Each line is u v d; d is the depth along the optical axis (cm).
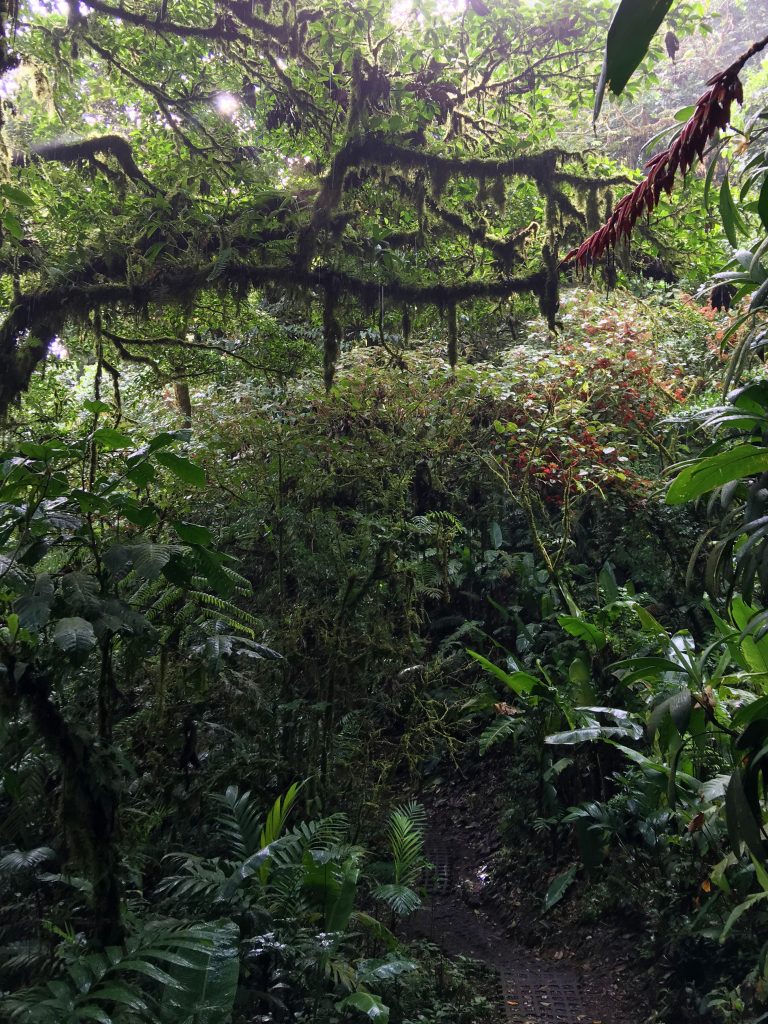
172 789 452
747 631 276
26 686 269
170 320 606
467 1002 395
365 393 621
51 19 599
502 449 650
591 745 522
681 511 609
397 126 512
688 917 397
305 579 562
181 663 428
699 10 529
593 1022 383
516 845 555
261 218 534
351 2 541
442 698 602
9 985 297
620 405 646
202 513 590
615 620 552
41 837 364
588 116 774
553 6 553
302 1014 340
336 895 386
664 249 586
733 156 364
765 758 279
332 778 521
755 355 373
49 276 504
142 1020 269
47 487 276
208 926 312
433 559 654
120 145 559
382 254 554
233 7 547
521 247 581
